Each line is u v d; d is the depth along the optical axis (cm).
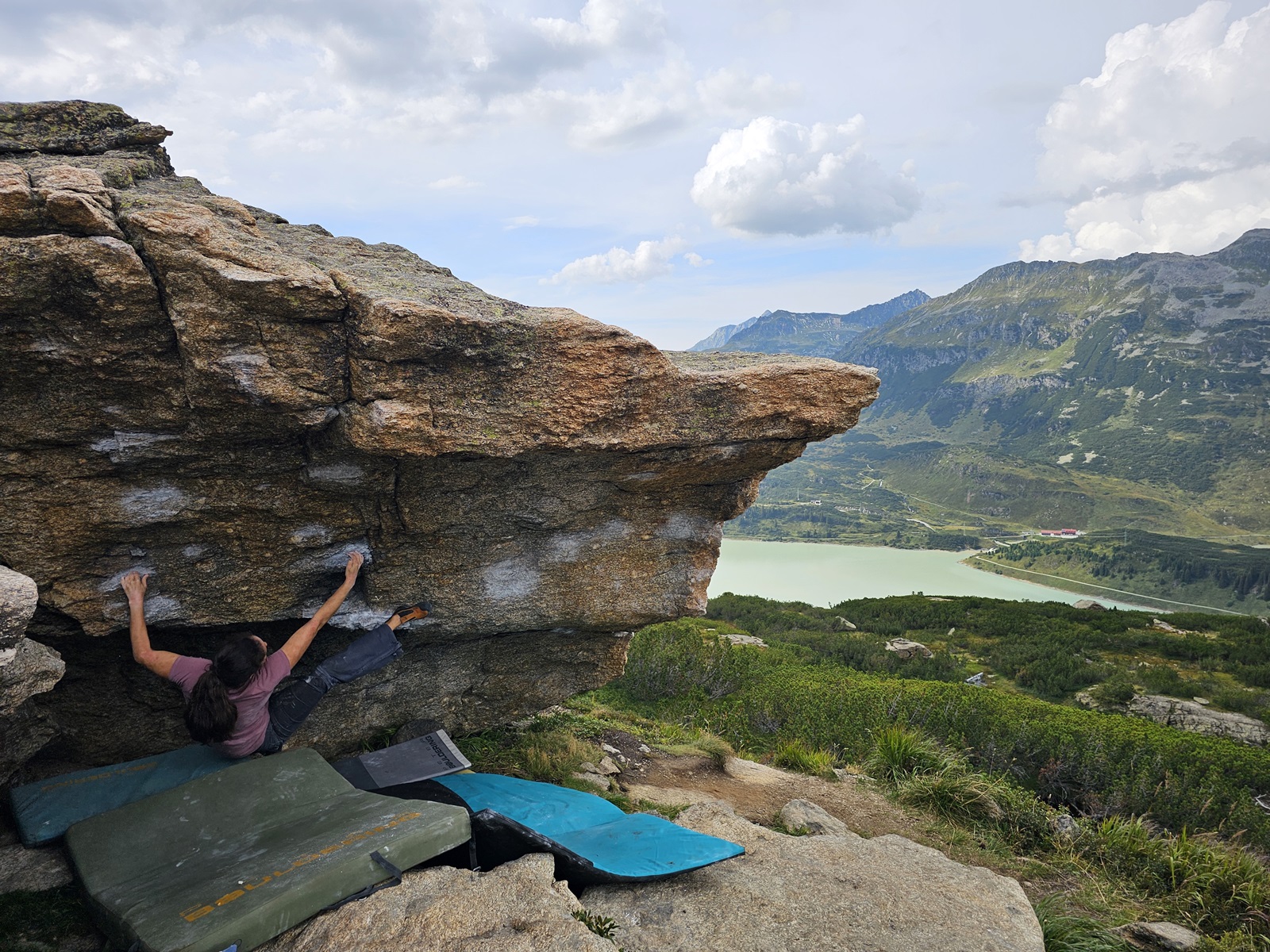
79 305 345
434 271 511
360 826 358
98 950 308
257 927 288
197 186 477
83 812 380
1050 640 2702
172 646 485
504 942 296
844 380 497
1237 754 1073
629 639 668
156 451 400
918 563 19938
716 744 802
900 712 1158
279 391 380
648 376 448
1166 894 650
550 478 488
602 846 429
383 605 513
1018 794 798
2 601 290
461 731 637
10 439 371
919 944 375
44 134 468
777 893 407
